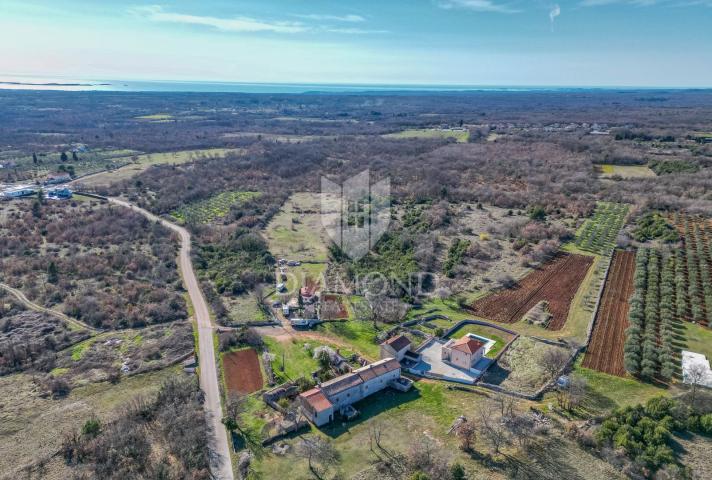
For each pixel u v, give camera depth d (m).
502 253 118.31
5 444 57.47
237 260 116.06
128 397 66.56
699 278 95.56
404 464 52.88
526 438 55.59
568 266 108.56
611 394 63.66
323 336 83.06
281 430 58.81
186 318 90.38
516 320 86.06
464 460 52.91
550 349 74.31
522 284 100.44
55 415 62.75
